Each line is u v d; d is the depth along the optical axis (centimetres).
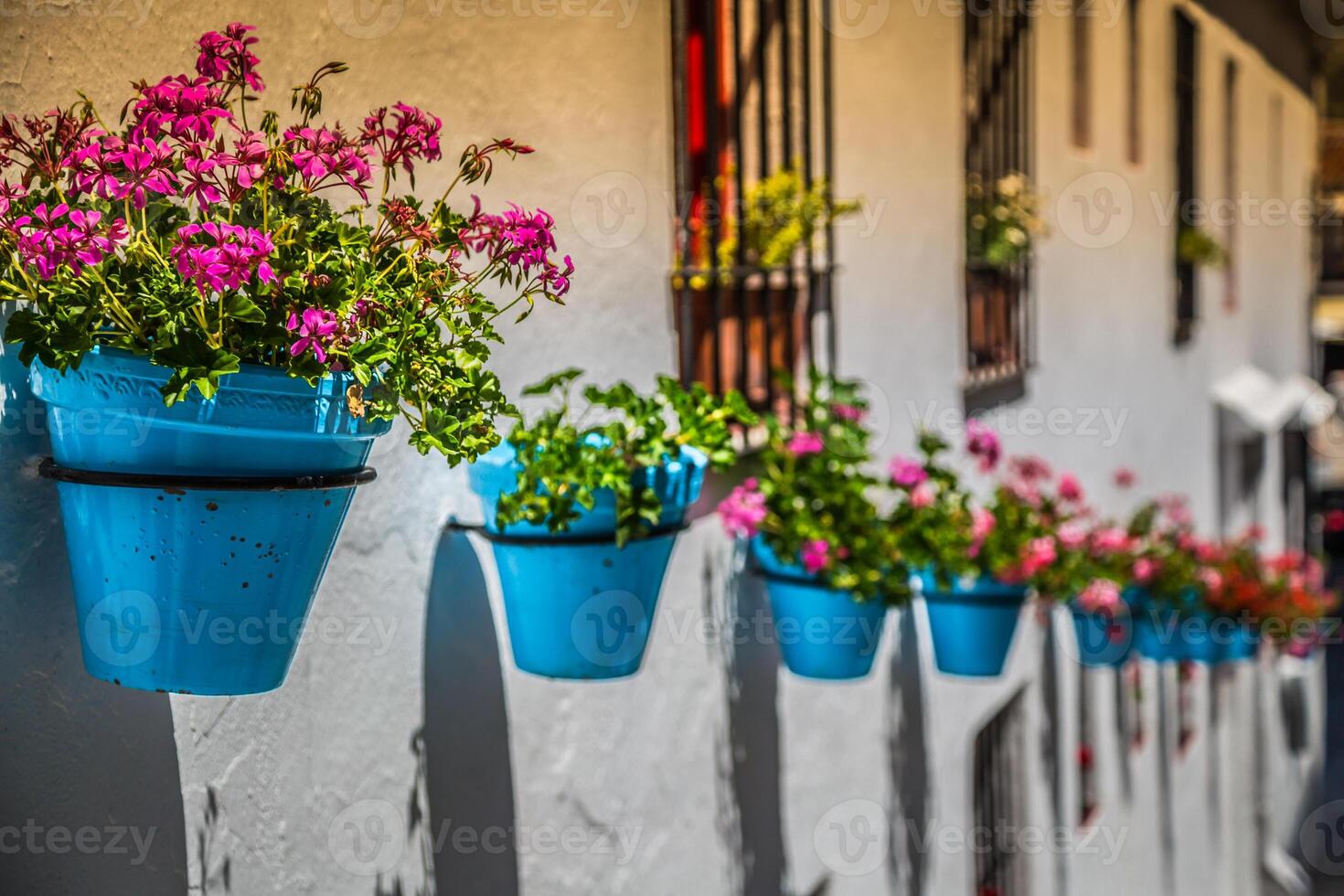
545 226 203
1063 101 720
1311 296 1514
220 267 159
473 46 281
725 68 431
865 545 360
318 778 246
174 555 174
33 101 187
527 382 298
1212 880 1115
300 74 235
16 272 168
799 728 446
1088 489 772
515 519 251
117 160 161
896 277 513
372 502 257
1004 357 642
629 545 260
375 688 259
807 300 437
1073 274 742
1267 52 1232
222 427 169
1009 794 705
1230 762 1163
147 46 206
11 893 185
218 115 168
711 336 407
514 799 304
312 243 184
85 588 180
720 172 430
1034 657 712
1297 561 916
